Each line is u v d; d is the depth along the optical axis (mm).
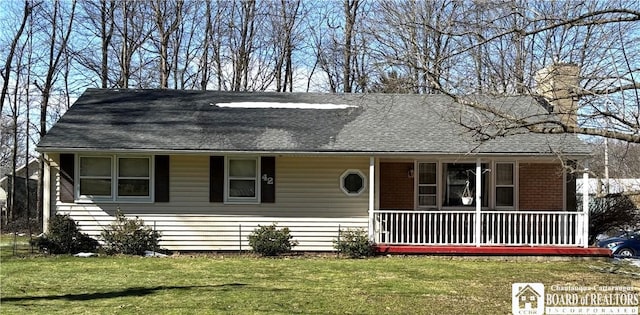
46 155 16406
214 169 16609
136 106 18500
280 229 16656
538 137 16406
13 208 30234
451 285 12102
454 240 17359
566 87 8141
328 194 16828
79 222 16312
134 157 16516
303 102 19312
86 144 15789
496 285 12156
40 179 28031
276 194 16766
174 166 16594
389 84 16031
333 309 9812
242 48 32719
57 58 29094
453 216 17141
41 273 13000
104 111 18016
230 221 16672
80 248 16094
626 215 20172
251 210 16703
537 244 16000
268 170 16719
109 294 10852
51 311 9438
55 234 15883
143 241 16047
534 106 15977
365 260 15516
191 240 16578
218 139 16453
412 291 11438
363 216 16828
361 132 17078
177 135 16578
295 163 16828
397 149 16094
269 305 10023
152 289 11344
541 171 17516
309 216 16781
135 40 31125
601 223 20469
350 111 18594
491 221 17109
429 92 17938
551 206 17469
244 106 18828
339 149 16078
